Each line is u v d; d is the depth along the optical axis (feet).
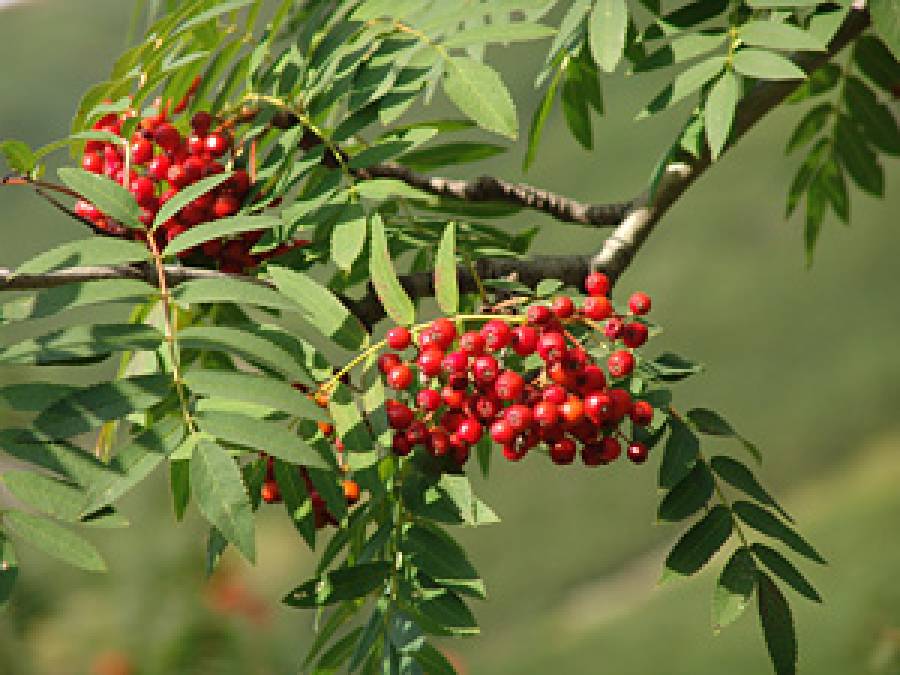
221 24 4.98
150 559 5.54
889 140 5.58
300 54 4.79
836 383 18.66
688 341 20.48
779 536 4.47
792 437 18.28
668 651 14.03
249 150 4.74
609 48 4.59
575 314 4.42
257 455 4.52
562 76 5.19
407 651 4.30
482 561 18.10
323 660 4.47
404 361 4.47
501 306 4.47
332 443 4.45
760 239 22.12
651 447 4.53
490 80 4.53
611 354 4.50
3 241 23.17
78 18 34.30
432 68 4.65
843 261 21.12
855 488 16.43
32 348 4.19
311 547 4.44
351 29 4.70
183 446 4.12
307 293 4.42
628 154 24.09
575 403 4.37
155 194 4.63
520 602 17.08
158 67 4.74
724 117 4.52
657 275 22.33
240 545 4.07
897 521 14.51
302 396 4.19
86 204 4.64
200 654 5.43
